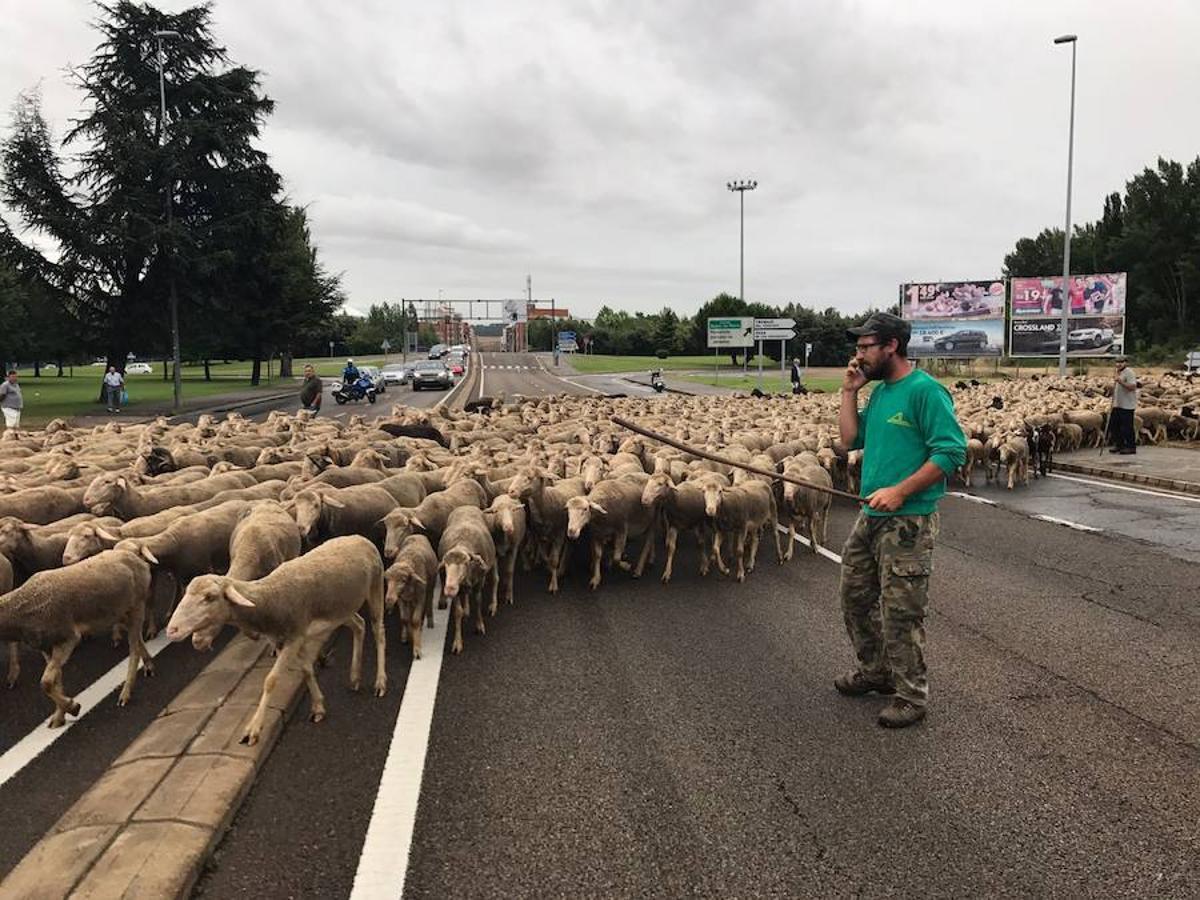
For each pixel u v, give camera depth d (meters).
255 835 4.23
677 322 114.94
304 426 18.20
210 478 10.80
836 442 15.20
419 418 18.50
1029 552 10.78
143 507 9.61
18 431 16.67
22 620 5.52
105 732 5.55
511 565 8.80
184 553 7.71
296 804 4.54
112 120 38.81
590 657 6.95
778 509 11.01
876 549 5.71
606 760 5.08
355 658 6.36
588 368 82.94
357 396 43.75
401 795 4.64
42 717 5.83
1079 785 4.78
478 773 4.91
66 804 4.60
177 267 38.66
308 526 8.36
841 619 8.02
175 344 38.78
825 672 6.59
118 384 36.53
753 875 3.95
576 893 3.81
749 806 4.55
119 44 41.72
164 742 5.01
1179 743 5.31
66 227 37.41
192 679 6.51
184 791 4.41
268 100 44.03
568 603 8.66
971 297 52.28
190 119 40.91
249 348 58.41
